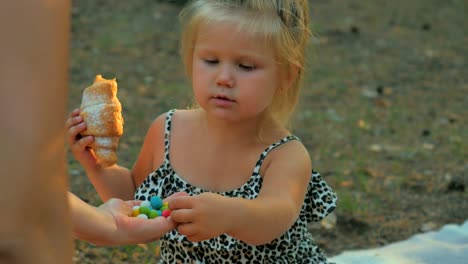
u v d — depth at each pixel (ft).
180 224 9.47
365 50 32.73
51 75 6.05
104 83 10.62
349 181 19.95
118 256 15.57
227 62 10.52
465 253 15.33
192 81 11.36
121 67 28.40
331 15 36.88
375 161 21.57
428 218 17.89
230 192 11.23
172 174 11.61
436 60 32.09
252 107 10.62
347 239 16.87
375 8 38.63
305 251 11.80
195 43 10.88
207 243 11.18
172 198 9.68
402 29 35.83
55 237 6.19
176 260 11.48
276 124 11.55
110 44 30.53
